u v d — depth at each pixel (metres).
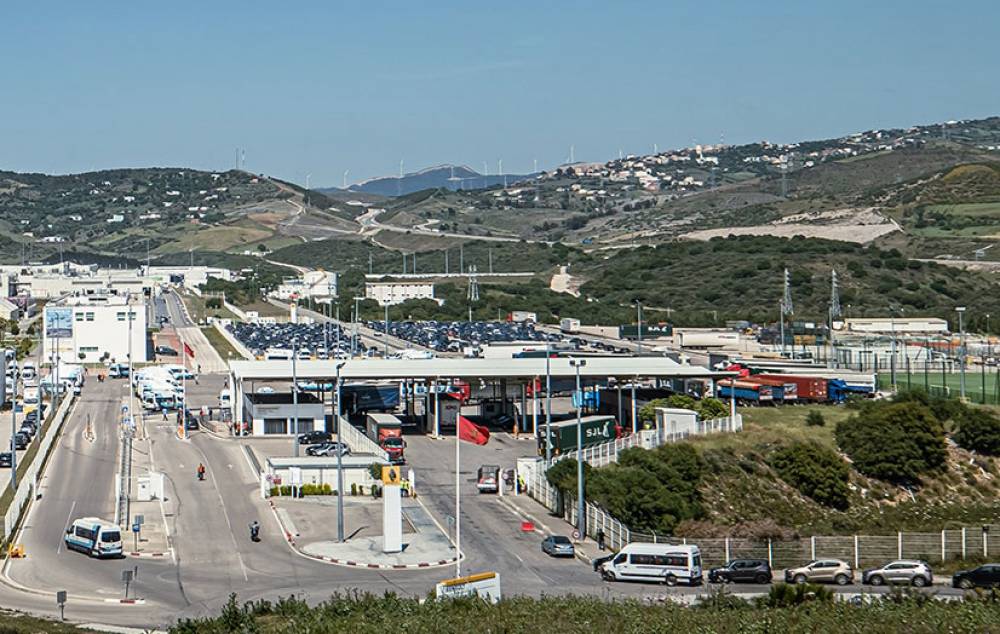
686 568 70.25
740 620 52.06
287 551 79.56
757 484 98.62
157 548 80.12
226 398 139.12
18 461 111.19
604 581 71.12
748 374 150.25
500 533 84.25
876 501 99.88
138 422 134.50
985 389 143.38
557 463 92.44
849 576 71.38
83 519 80.31
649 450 99.12
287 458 101.50
